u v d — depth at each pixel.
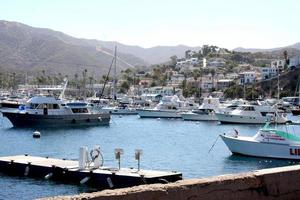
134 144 55.94
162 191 9.18
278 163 39.47
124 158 41.62
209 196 9.77
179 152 47.19
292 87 186.00
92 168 28.64
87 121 79.88
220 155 44.31
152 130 76.62
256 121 85.75
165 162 39.88
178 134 69.75
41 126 74.38
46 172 29.55
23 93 167.62
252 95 176.00
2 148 50.81
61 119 76.00
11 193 25.45
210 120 95.25
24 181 28.44
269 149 41.19
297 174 11.16
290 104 138.00
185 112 101.38
